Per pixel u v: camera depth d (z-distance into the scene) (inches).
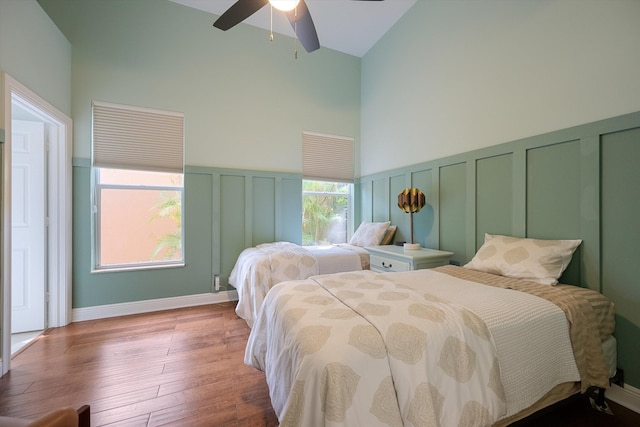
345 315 43.8
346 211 161.9
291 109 144.7
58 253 101.0
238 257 132.0
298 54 146.1
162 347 86.1
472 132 94.2
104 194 114.4
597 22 63.6
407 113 124.2
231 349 85.4
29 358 79.0
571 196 68.6
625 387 59.7
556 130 71.2
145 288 117.2
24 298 96.4
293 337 41.3
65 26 104.3
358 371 34.5
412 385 35.6
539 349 46.1
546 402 48.2
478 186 92.3
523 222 78.9
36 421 22.6
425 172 114.1
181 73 122.8
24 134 96.3
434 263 94.1
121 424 54.8
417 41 117.9
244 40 134.5
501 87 84.9
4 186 70.7
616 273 61.1
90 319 108.1
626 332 59.6
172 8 121.1
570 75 68.6
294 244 134.1
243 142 134.6
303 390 34.5
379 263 108.1
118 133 112.7
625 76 59.3
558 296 54.2
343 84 156.9
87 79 107.5
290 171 144.5
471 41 94.2
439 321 42.0
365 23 131.4
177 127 122.6
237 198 133.7
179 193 126.7
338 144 157.3
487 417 38.3
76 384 67.3
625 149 59.7
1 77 69.4
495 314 46.2
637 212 58.1
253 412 58.6
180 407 59.8
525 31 78.3
